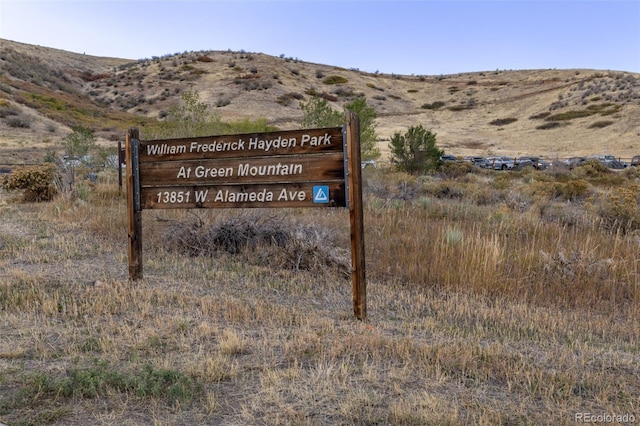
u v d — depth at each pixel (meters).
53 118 55.94
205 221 9.60
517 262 7.71
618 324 5.64
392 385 3.75
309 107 22.33
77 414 3.25
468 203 15.05
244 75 102.44
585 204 12.74
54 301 5.69
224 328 5.05
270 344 4.59
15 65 80.25
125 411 3.29
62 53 123.06
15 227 11.12
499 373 4.00
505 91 107.94
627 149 55.75
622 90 83.81
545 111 84.38
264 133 6.07
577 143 62.59
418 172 27.81
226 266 8.00
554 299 6.58
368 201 14.46
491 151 61.12
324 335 4.86
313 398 3.50
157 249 9.20
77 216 12.38
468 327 5.34
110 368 3.96
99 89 97.00
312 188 5.79
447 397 3.58
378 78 128.38
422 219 12.32
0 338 4.61
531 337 5.05
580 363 4.31
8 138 44.22
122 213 12.70
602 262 7.47
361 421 3.21
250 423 3.18
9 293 5.98
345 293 6.71
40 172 16.45
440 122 87.62
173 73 104.62
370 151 24.11
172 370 3.80
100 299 5.86
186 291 6.50
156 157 6.84
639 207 11.18
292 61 127.31
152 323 5.16
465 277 7.14
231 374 3.85
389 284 7.18
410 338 4.82
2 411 3.25
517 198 15.54
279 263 8.02
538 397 3.62
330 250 8.06
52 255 8.44
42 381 3.57
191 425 3.14
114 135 51.84
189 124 24.80
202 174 6.54
